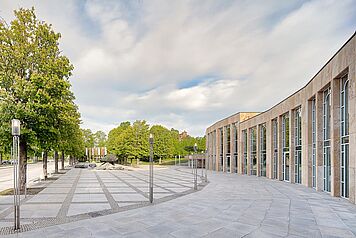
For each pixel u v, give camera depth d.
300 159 23.81
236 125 41.84
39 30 16.56
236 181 25.98
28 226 8.98
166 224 9.20
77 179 27.55
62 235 7.97
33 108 15.23
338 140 15.89
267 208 12.02
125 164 69.06
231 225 9.10
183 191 18.05
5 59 15.66
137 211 11.36
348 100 14.77
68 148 32.69
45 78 15.53
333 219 9.99
